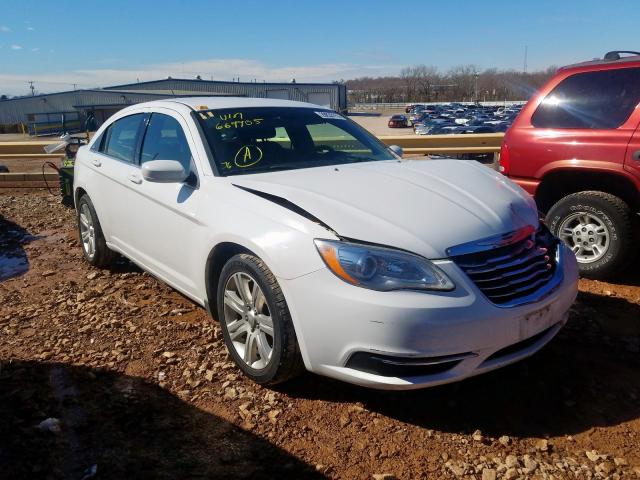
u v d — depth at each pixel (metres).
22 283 5.32
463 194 3.36
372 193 3.26
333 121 4.71
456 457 2.73
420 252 2.83
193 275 3.80
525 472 2.62
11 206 9.05
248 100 4.67
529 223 3.32
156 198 4.10
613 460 2.70
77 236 7.07
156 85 82.06
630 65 4.72
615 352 3.71
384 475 2.59
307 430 2.95
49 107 82.44
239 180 3.62
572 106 5.00
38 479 2.56
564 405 3.14
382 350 2.75
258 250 3.12
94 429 2.94
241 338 3.48
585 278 5.07
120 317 4.38
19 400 3.21
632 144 4.58
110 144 5.21
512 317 2.88
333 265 2.86
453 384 3.35
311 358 2.98
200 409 3.13
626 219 4.72
